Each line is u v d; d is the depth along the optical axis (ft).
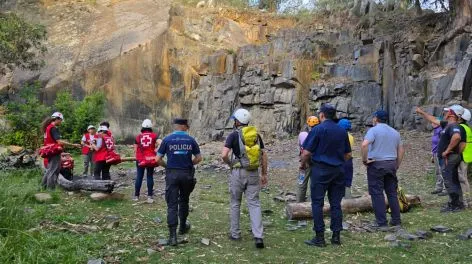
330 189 19.24
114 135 74.64
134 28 82.69
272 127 68.49
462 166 24.93
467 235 19.29
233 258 17.11
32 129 58.65
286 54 72.79
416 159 44.45
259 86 71.15
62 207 24.97
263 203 28.53
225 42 86.17
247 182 18.92
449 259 16.80
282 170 43.39
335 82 67.41
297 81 68.59
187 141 19.61
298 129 67.62
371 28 71.00
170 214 18.83
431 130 57.00
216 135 72.18
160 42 79.71
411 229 21.06
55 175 29.43
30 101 61.21
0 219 17.46
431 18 67.62
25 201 23.89
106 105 75.36
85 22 86.48
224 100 74.18
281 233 20.92
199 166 46.03
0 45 59.41
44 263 15.16
